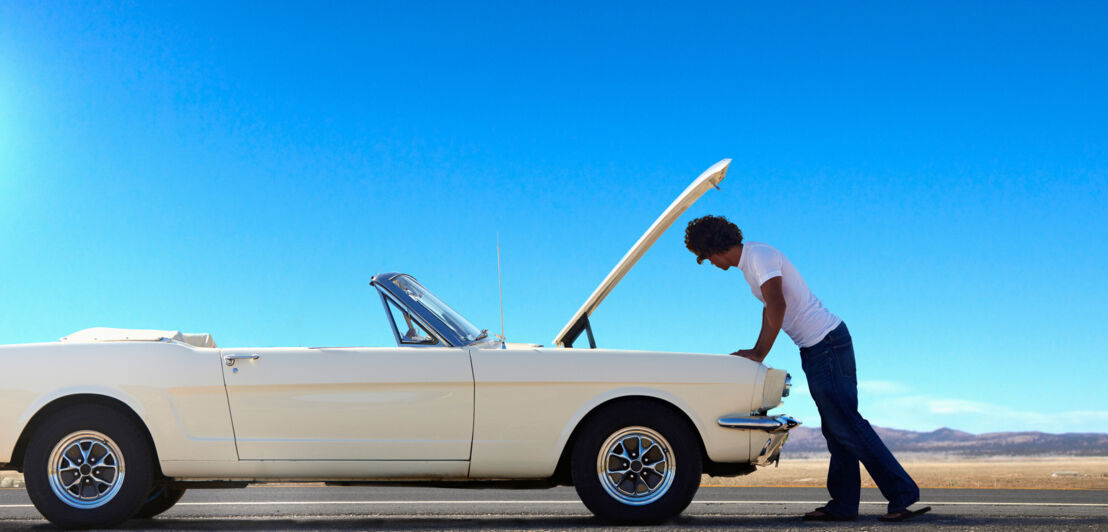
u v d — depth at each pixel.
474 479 4.29
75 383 4.09
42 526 4.20
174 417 4.11
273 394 4.14
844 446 4.43
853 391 4.45
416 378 4.14
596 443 4.13
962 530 3.82
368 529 3.99
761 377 4.29
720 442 4.20
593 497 4.10
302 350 4.23
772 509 5.27
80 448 4.09
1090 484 12.02
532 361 4.20
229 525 4.26
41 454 4.04
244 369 4.14
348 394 4.15
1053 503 6.19
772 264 4.40
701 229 4.56
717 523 4.20
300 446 4.12
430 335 4.38
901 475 4.38
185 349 4.21
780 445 4.29
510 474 4.19
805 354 4.54
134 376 4.11
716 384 4.23
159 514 4.88
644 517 4.09
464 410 4.15
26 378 4.09
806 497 6.64
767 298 4.34
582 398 4.17
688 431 4.14
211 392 4.12
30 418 4.07
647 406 4.16
